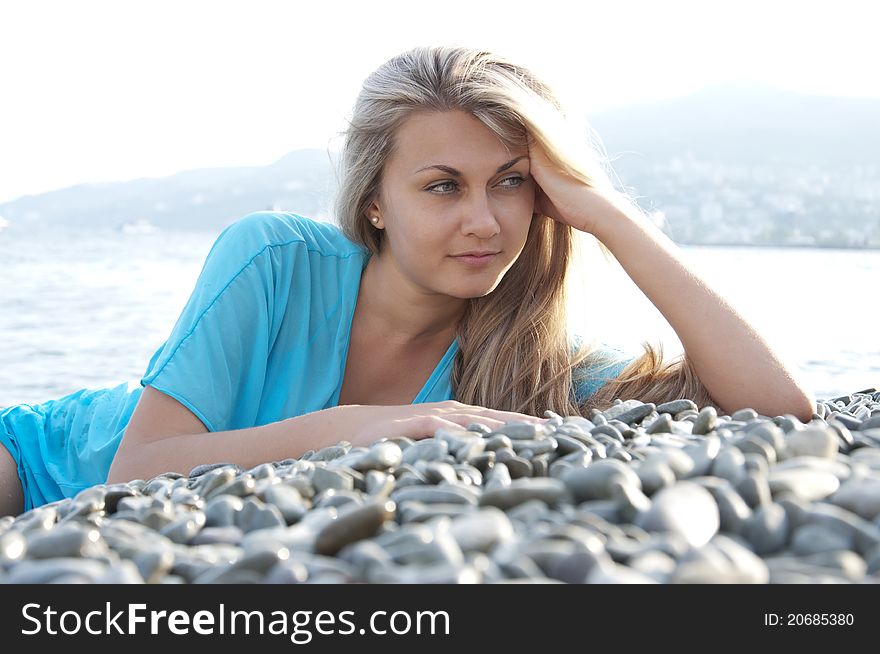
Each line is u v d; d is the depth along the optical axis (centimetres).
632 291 636
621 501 124
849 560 102
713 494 121
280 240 273
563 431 183
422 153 243
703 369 250
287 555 113
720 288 260
